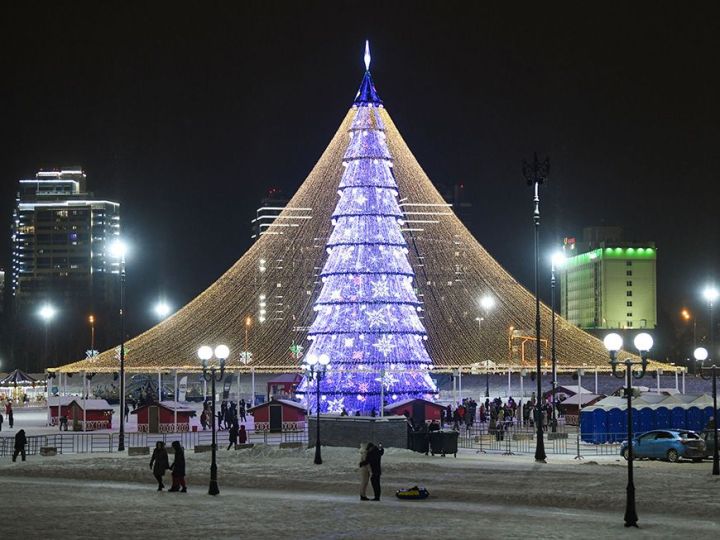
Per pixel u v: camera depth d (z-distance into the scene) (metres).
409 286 69.50
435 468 45.12
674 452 50.47
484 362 87.94
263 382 140.00
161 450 39.41
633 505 29.14
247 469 46.12
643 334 33.69
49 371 88.56
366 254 67.88
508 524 29.47
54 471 46.47
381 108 72.06
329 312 68.06
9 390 118.00
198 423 79.19
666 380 129.38
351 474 43.66
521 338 90.81
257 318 92.44
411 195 88.06
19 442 51.75
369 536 27.16
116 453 56.50
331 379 67.25
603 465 48.12
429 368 71.44
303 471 45.03
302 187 92.06
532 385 136.38
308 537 27.06
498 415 74.44
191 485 41.25
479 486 38.81
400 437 54.66
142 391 107.94
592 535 27.19
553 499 34.94
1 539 26.81
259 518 30.86
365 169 68.94
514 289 93.12
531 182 51.78
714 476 42.00
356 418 55.09
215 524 29.59
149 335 91.81
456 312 90.94
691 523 29.77
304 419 72.12
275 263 92.94
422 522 29.92
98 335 196.38
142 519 30.69
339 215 68.88
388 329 67.19
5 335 196.62
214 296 93.50
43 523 29.84
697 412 66.00
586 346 92.12
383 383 66.12
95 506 33.91
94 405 75.75
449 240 90.75
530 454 54.97
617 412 64.12
